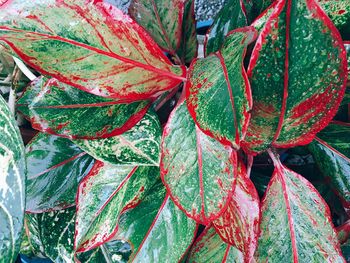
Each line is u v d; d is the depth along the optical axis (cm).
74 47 31
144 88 35
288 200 37
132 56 33
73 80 32
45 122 35
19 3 29
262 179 44
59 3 30
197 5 53
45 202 40
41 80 41
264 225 37
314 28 28
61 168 42
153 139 36
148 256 37
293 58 29
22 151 27
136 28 32
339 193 41
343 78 30
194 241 41
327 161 41
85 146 36
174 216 38
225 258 39
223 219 36
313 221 37
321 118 33
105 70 33
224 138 28
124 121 36
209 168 33
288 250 36
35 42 30
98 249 43
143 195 38
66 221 43
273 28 28
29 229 44
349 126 42
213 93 30
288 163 47
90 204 37
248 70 29
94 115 36
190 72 34
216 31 41
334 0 34
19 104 41
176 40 42
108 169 39
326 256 36
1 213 25
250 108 27
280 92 31
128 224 38
